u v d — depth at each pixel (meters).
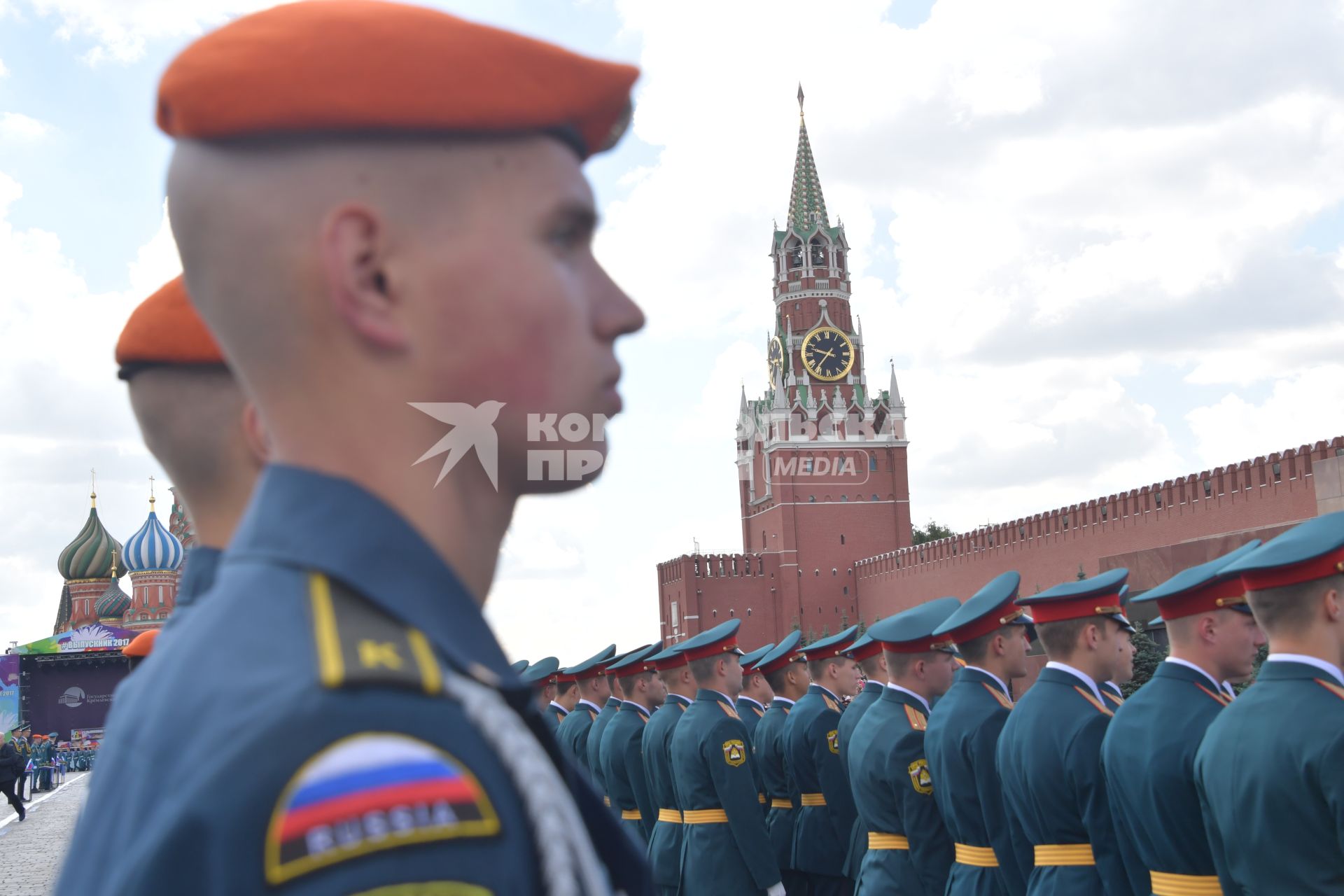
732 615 80.06
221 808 0.64
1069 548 49.66
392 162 0.85
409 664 0.73
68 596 81.94
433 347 0.87
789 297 87.81
